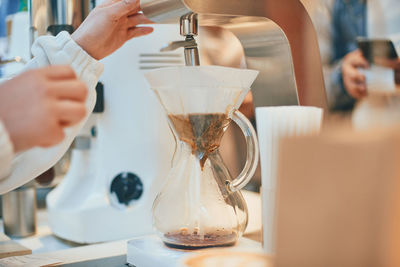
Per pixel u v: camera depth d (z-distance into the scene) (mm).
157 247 577
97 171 833
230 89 547
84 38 694
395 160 196
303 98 649
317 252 207
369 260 199
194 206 557
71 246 824
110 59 811
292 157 213
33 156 673
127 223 818
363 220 200
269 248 509
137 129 818
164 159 831
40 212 1119
